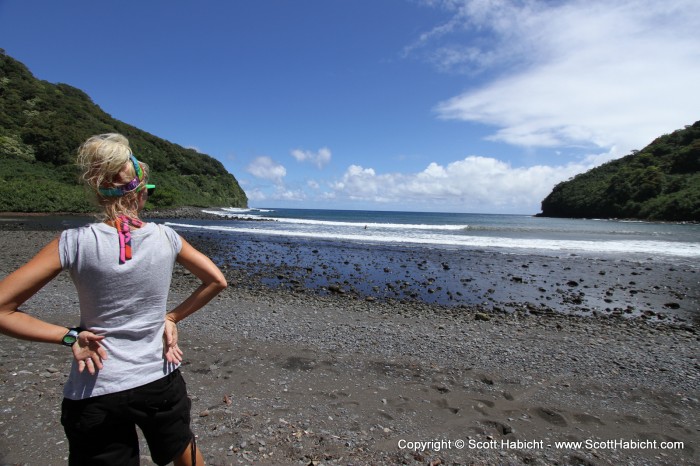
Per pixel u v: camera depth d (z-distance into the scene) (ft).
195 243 71.31
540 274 46.32
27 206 132.16
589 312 30.73
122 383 4.89
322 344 19.99
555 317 28.73
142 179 5.46
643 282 42.39
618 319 28.68
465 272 46.83
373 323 25.02
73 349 4.75
